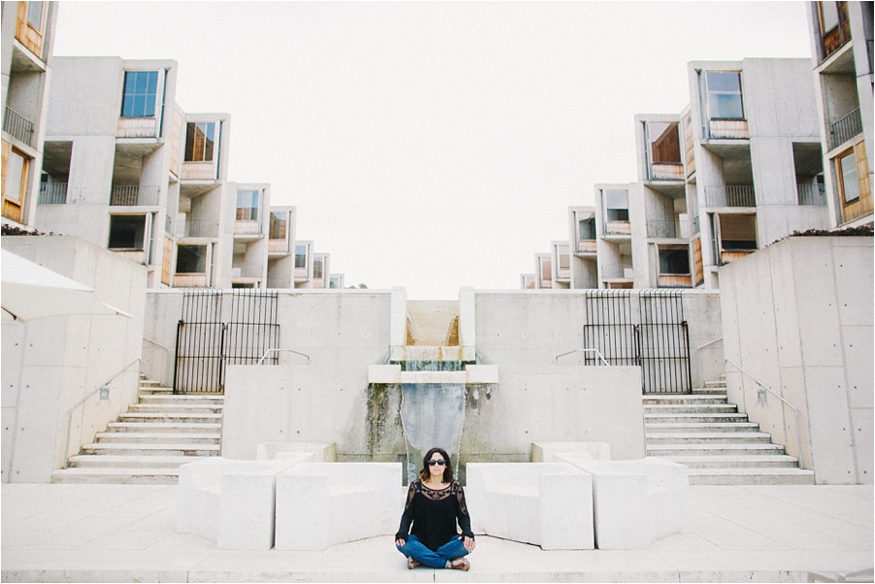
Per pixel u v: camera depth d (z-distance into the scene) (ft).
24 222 54.75
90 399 34.37
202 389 49.34
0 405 31.19
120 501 26.08
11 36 52.75
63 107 79.05
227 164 92.32
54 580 16.55
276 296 50.60
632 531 18.95
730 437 35.45
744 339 38.75
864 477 31.40
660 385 50.08
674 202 99.71
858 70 53.57
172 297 50.60
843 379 32.40
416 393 32.96
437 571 16.60
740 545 19.38
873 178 52.34
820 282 33.27
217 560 17.54
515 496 20.25
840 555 18.19
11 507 24.86
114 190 82.38
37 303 20.27
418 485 17.15
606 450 30.01
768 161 77.00
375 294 50.44
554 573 16.49
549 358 49.98
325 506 18.92
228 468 22.39
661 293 51.26
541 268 160.25
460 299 48.65
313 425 32.78
